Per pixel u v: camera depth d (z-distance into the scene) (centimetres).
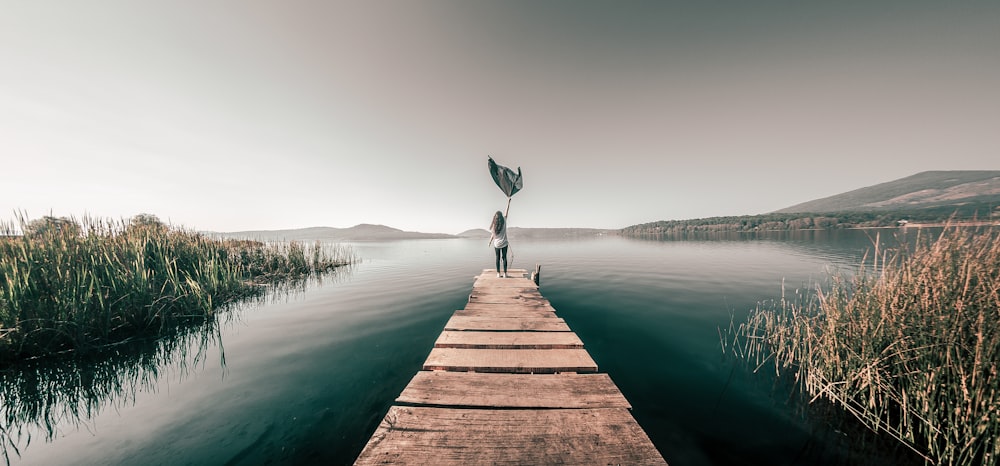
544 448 254
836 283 523
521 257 2477
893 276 422
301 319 772
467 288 1184
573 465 238
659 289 1118
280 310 860
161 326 671
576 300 978
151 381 457
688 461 311
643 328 705
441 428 274
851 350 407
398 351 573
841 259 1809
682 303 918
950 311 339
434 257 2605
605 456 247
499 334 500
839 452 316
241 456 309
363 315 812
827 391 410
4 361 503
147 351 564
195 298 795
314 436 341
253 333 667
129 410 383
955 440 298
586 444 258
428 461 240
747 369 505
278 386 446
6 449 314
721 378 477
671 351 578
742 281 1237
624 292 1079
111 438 333
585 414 296
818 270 1441
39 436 335
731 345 603
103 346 582
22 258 597
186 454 310
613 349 591
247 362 523
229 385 447
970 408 288
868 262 1633
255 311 849
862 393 389
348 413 383
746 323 730
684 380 471
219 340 624
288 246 1786
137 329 661
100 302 597
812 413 383
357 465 238
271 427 355
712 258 2036
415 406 308
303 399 413
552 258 2328
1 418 366
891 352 373
